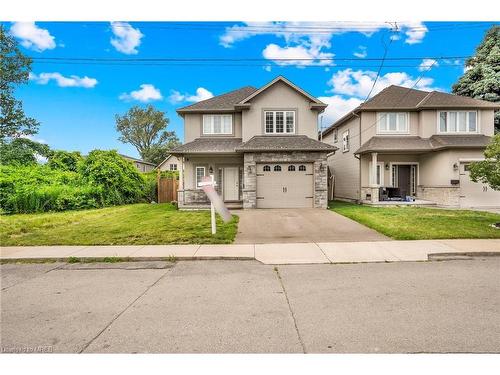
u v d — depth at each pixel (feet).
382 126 61.46
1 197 51.62
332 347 10.50
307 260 22.36
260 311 13.57
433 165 57.62
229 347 10.62
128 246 26.91
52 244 27.86
